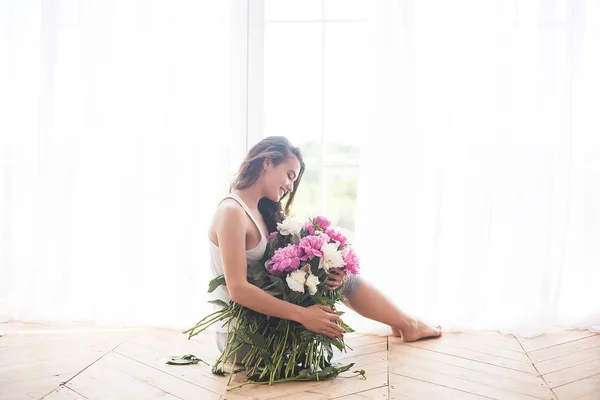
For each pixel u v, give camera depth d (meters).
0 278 3.04
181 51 2.95
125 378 2.28
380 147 2.90
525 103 2.93
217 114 2.96
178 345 2.71
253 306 2.27
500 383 2.22
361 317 2.89
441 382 2.23
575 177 3.00
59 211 3.02
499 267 2.97
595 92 2.98
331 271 2.40
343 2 3.15
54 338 2.78
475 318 2.95
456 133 2.93
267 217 2.57
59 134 3.03
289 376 2.30
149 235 2.99
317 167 3.20
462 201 2.95
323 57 3.15
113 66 2.98
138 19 2.95
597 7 2.96
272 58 3.18
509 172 2.92
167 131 2.95
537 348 2.67
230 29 3.08
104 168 2.99
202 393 2.13
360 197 2.94
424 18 2.90
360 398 2.07
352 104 3.17
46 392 2.12
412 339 2.76
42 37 2.98
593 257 3.00
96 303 2.99
